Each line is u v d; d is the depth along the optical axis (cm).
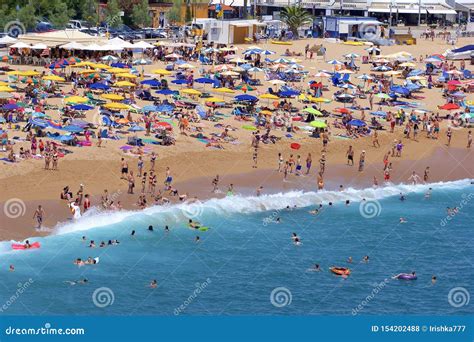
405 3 17175
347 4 16850
